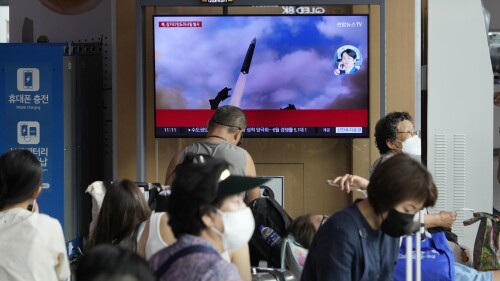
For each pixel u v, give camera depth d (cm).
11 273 393
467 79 777
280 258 498
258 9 750
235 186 282
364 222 341
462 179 781
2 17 1177
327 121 756
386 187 325
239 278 268
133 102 788
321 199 774
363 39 750
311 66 752
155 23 750
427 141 782
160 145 770
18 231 397
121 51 788
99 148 875
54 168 810
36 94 806
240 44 752
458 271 519
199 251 271
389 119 548
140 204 433
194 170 281
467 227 781
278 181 774
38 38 890
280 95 755
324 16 748
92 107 861
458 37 777
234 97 756
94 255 211
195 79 755
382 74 743
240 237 284
